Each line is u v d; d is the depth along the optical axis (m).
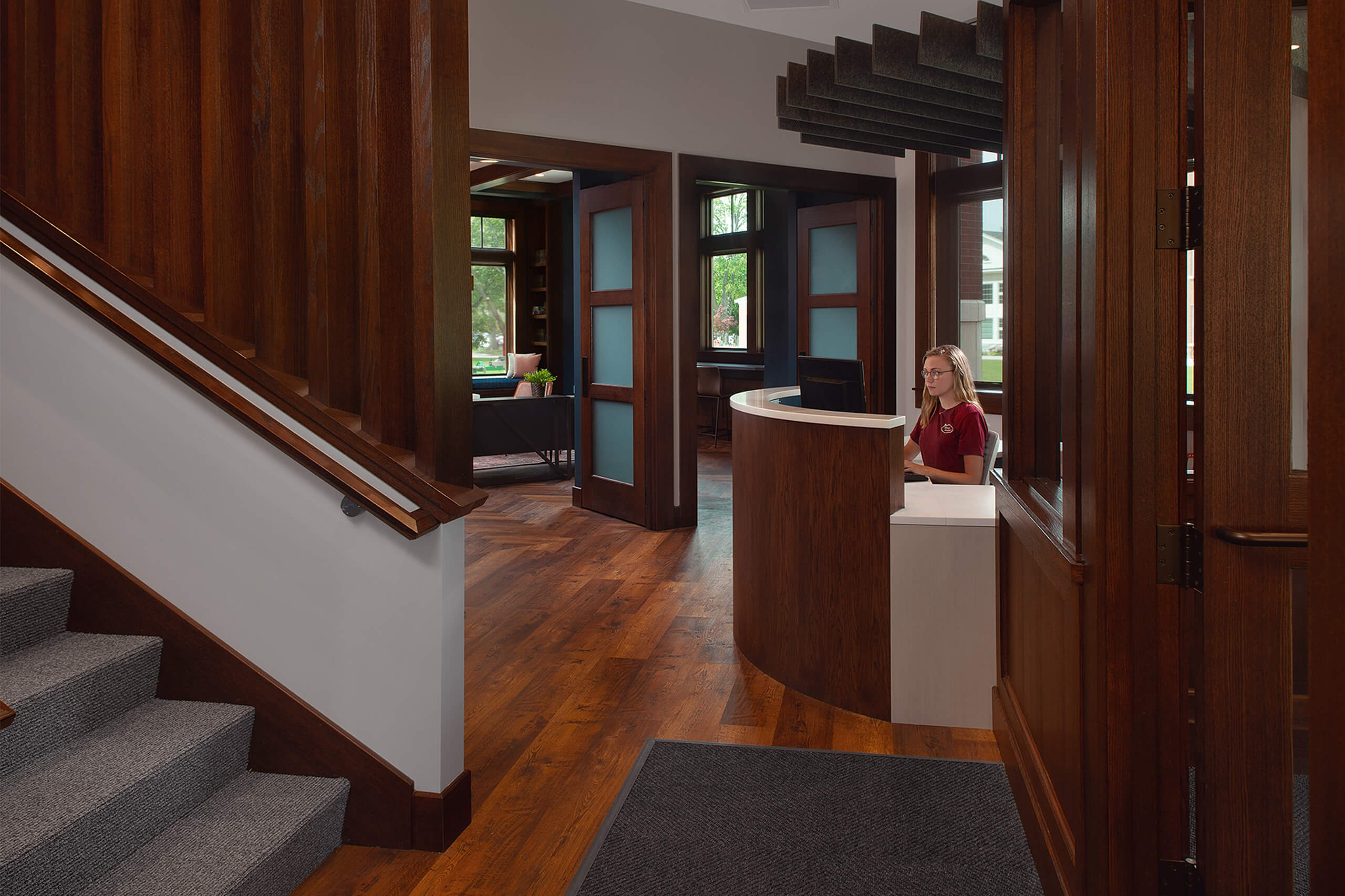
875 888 2.14
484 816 2.47
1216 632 1.61
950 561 2.98
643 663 3.65
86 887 1.80
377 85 2.27
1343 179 0.91
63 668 2.09
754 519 3.56
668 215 6.06
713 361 11.60
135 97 2.32
